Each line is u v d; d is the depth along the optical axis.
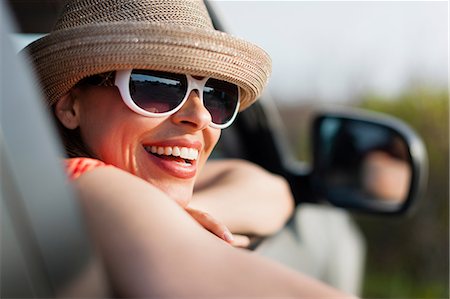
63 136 1.58
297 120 9.83
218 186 2.21
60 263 0.93
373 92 8.91
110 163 1.53
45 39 1.48
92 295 0.96
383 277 7.58
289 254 2.28
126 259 1.08
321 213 2.95
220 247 1.16
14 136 0.93
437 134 7.61
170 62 1.44
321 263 2.61
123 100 1.48
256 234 2.12
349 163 2.81
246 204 2.15
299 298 1.09
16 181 0.91
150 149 1.53
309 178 2.79
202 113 1.52
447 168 7.53
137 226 1.13
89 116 1.54
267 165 2.82
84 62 1.44
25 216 0.91
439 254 7.52
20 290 0.88
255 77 1.61
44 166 0.95
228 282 1.07
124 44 1.41
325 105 9.72
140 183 1.25
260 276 1.11
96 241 1.09
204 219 1.62
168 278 1.06
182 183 1.56
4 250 0.88
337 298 1.11
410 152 2.68
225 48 1.50
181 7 1.54
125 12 1.51
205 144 1.62
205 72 1.49
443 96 7.80
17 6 2.12
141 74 1.47
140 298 1.04
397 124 2.74
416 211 7.55
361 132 2.80
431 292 7.42
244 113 2.76
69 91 1.55
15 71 0.98
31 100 0.98
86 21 1.53
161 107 1.49
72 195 0.98
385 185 2.76
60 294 0.91
